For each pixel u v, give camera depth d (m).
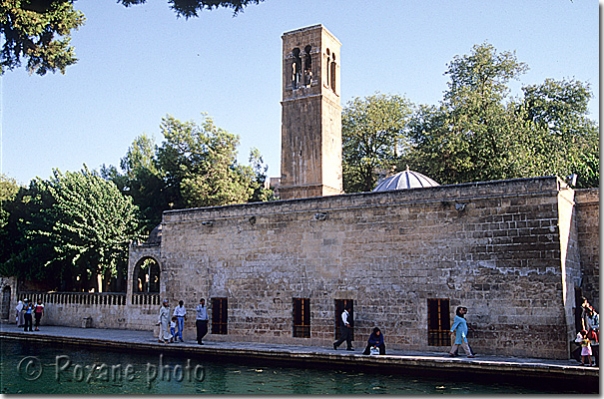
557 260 22.02
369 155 56.22
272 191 60.81
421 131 53.88
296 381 21.03
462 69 50.44
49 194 46.72
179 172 56.03
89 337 31.20
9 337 34.97
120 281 51.97
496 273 23.17
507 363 20.16
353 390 19.28
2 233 47.12
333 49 39.50
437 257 24.50
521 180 23.03
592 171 38.47
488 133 42.62
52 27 20.72
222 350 26.12
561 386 19.11
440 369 21.30
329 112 37.88
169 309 29.53
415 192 25.31
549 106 49.66
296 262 28.03
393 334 25.05
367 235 26.27
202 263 31.14
